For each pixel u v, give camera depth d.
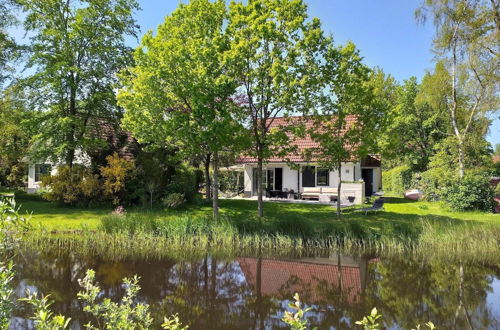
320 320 6.34
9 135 23.42
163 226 12.90
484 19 20.25
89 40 21.53
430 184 24.25
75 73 21.36
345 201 22.44
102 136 22.89
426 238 12.47
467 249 12.14
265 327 5.98
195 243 12.47
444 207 19.94
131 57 22.59
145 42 14.05
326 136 15.31
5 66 21.34
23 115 20.58
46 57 20.05
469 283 8.72
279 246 12.34
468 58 20.67
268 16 13.92
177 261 10.47
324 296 7.74
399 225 13.17
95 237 12.30
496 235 12.41
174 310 6.72
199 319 6.32
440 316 6.58
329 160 16.31
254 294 7.80
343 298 7.59
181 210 17.92
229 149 16.50
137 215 13.82
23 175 28.95
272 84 14.58
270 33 13.29
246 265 10.35
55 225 13.80
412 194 25.92
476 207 18.56
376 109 15.24
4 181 29.28
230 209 18.73
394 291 8.09
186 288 8.12
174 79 13.60
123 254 11.06
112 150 21.19
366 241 12.55
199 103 12.92
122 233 12.47
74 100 21.47
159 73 12.99
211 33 14.90
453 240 12.30
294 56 13.98
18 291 7.43
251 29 13.58
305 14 14.52
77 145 20.42
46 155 20.67
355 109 14.98
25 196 22.45
